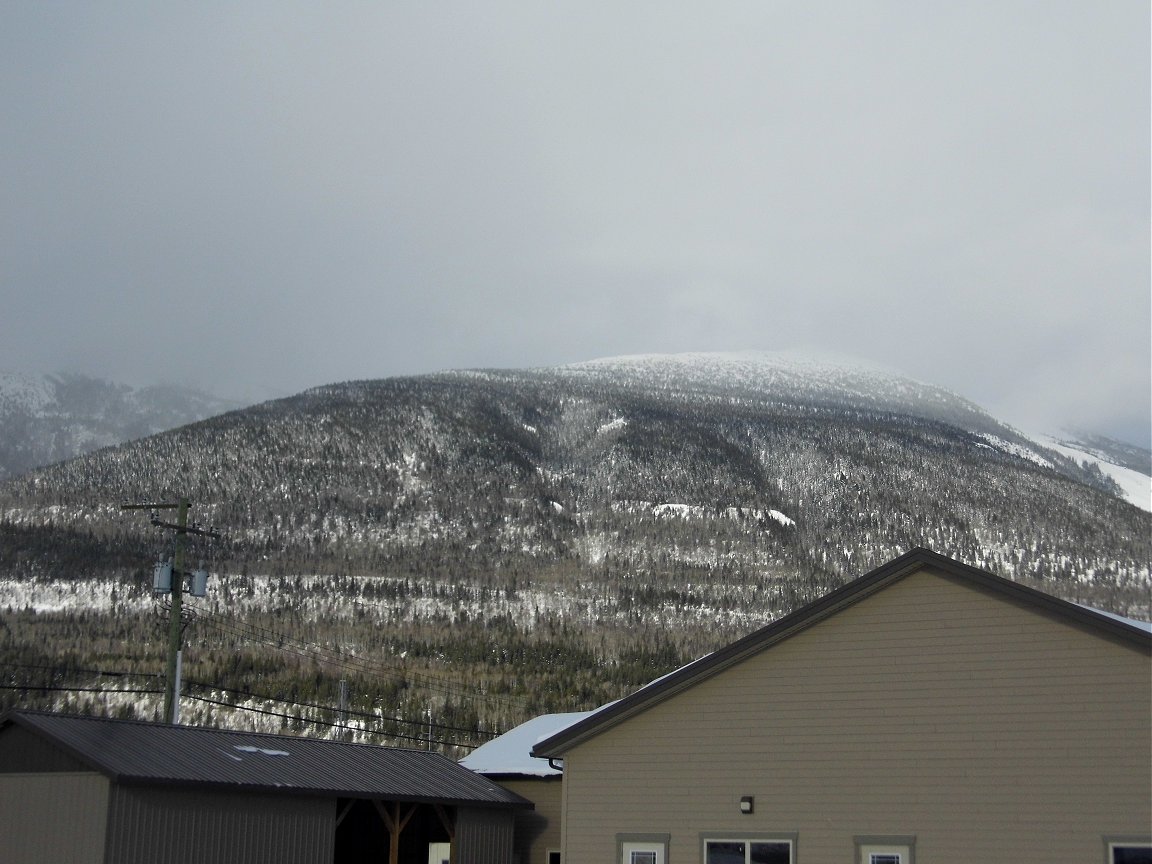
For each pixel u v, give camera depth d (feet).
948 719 69.87
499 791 105.09
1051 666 67.62
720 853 74.79
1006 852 66.69
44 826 78.07
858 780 71.67
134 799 77.46
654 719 78.79
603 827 78.69
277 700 211.20
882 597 73.20
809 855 72.02
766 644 75.87
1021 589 68.64
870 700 72.33
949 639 70.69
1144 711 64.95
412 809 95.86
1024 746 67.51
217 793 82.02
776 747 74.54
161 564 108.58
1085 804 65.36
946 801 68.90
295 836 86.94
